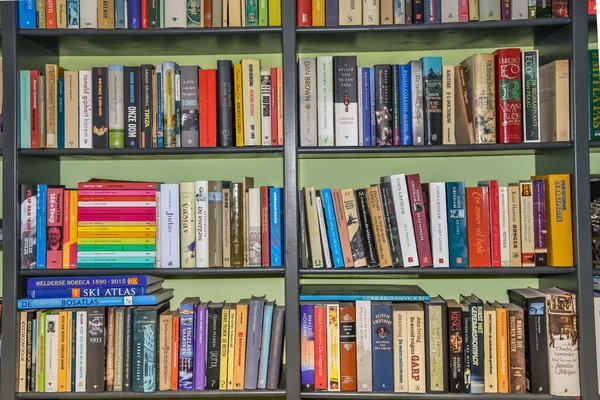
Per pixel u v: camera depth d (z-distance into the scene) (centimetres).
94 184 154
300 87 155
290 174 150
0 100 157
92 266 154
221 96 155
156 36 156
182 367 152
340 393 150
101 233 154
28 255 154
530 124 151
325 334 152
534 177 158
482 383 148
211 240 155
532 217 151
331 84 155
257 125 155
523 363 148
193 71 156
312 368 152
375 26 151
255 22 154
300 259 154
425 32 155
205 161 181
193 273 151
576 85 146
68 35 154
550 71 151
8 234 151
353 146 152
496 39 166
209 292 180
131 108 155
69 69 180
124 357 152
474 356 149
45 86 156
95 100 156
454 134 153
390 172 179
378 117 154
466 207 152
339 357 152
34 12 154
